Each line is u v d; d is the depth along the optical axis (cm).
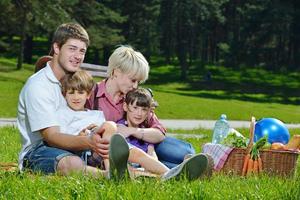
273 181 781
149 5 8281
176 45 10588
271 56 9781
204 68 9306
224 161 907
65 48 800
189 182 693
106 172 718
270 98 7350
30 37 8494
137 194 616
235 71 9144
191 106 4562
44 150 776
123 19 7150
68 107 812
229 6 10044
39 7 5975
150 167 756
